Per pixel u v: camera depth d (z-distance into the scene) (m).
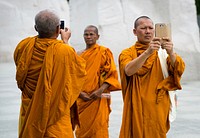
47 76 3.05
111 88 5.06
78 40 13.03
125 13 12.88
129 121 3.65
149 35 3.69
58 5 15.64
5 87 10.60
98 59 5.04
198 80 13.56
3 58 16.03
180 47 13.31
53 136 3.09
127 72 3.54
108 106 5.18
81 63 3.24
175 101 3.71
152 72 3.62
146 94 3.59
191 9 13.75
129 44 12.77
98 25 12.51
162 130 3.56
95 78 4.99
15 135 5.93
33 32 16.45
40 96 3.09
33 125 3.08
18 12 16.55
